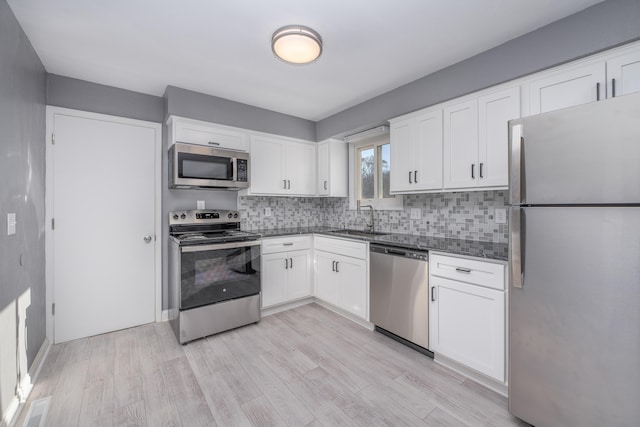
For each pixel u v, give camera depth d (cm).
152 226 277
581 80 159
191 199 297
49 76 229
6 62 150
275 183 325
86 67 223
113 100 258
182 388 177
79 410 158
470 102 208
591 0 149
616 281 115
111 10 158
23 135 175
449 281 193
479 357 177
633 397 112
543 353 135
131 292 266
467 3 153
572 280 125
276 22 169
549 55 169
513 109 185
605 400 118
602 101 116
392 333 240
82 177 243
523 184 138
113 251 257
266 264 288
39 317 205
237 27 174
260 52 203
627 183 111
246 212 334
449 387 179
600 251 118
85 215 244
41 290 211
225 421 151
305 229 357
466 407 161
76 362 205
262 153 315
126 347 228
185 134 262
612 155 114
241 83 254
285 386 180
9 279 151
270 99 291
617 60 148
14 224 158
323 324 272
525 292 140
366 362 206
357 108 304
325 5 154
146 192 274
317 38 176
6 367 145
